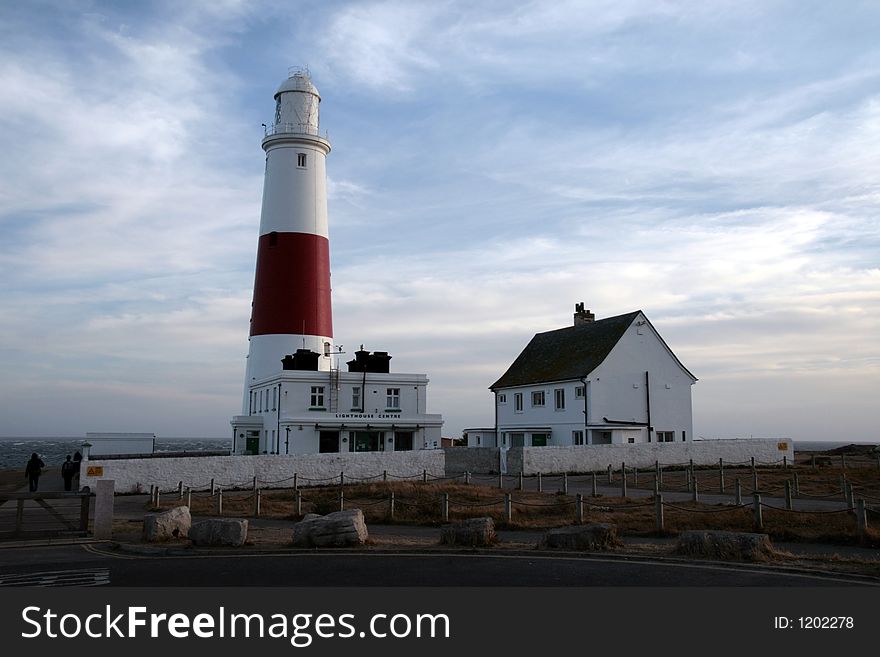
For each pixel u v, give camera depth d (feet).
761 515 69.82
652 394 169.07
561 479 132.16
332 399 163.43
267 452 166.50
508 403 194.90
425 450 136.98
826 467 139.95
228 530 59.36
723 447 156.25
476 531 58.18
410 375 169.78
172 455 182.39
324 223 183.21
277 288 175.11
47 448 626.64
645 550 54.60
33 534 63.98
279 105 186.29
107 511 65.77
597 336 177.17
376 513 82.28
